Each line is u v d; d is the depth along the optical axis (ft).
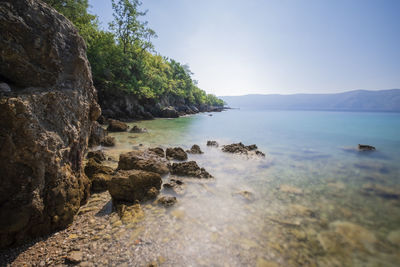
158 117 160.45
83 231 14.76
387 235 16.37
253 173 31.83
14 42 13.00
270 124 124.98
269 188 25.95
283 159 42.16
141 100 153.48
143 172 22.03
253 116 219.00
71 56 17.30
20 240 12.46
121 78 131.44
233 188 25.18
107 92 120.57
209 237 14.92
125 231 15.06
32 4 14.10
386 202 22.93
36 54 14.23
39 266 11.28
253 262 12.57
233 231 15.89
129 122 114.73
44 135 13.16
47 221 13.71
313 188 26.76
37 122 12.74
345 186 27.84
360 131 94.38
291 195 23.99
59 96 15.12
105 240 13.88
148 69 166.50
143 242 13.88
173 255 12.78
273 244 14.49
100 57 110.83
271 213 19.29
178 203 20.22
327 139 71.10
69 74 17.22
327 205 21.75
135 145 49.70
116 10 127.95
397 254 14.02
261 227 16.69
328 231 16.62
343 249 14.37
